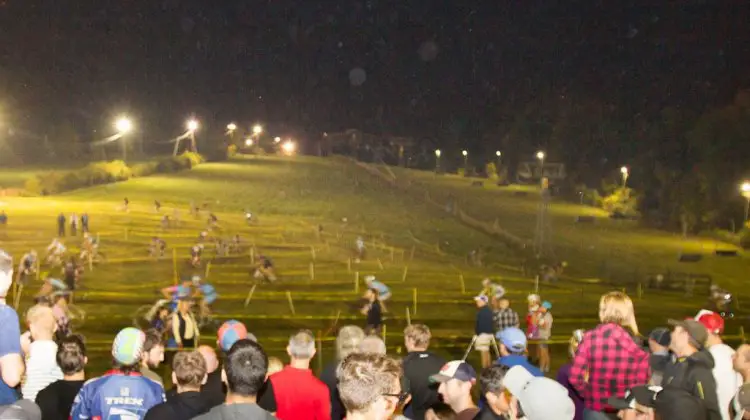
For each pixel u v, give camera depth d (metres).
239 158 113.12
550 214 79.06
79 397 6.03
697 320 7.58
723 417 7.18
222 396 7.06
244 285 32.34
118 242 40.41
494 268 44.66
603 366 7.20
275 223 54.34
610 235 67.75
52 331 7.40
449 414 6.46
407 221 63.66
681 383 6.92
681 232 72.56
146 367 7.57
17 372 5.69
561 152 116.00
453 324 27.12
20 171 80.31
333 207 68.62
